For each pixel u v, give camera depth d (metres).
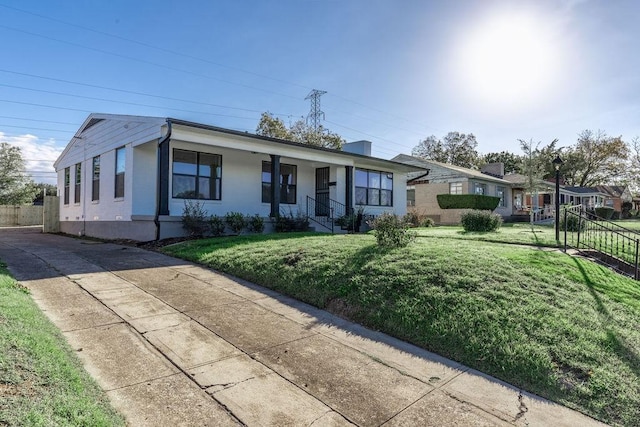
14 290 4.95
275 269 6.59
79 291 5.55
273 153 13.61
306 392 3.15
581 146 46.16
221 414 2.76
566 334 4.09
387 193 20.06
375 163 18.27
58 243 11.87
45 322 4.00
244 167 14.66
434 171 27.06
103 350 3.66
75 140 17.44
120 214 13.08
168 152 11.28
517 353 3.78
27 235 16.50
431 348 4.11
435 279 5.29
